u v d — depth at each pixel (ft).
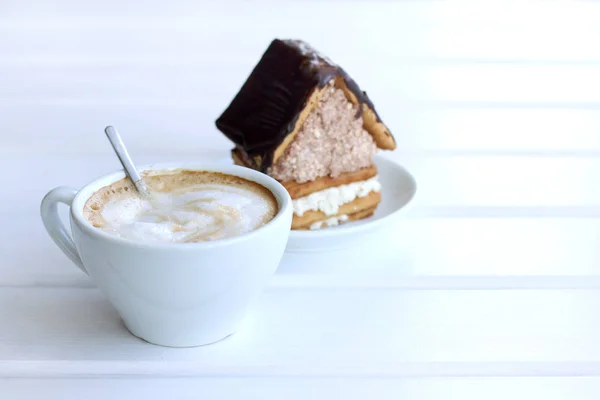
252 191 2.33
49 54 3.91
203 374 2.23
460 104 3.60
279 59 2.73
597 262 2.58
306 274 2.48
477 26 4.34
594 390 2.25
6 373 2.22
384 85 3.74
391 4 4.52
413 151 3.22
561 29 4.33
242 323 2.33
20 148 3.14
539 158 3.18
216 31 4.14
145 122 3.37
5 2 4.44
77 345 2.26
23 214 2.72
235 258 2.15
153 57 3.89
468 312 2.39
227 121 2.78
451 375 2.27
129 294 2.17
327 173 2.68
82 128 3.31
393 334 2.32
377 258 2.55
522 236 2.68
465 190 2.93
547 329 2.36
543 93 3.71
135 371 2.23
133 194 2.31
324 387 2.24
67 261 2.51
